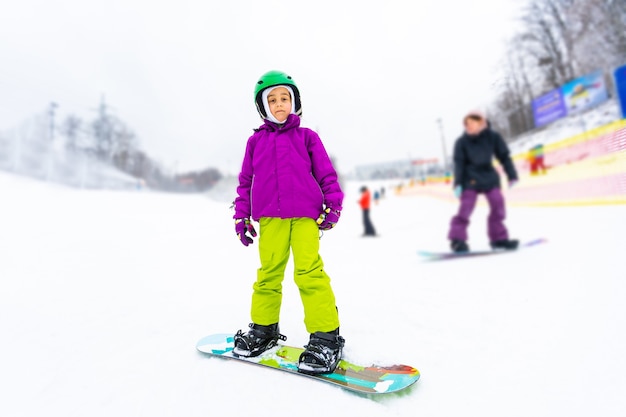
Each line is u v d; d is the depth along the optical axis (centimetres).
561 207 639
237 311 189
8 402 103
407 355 130
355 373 115
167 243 454
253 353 128
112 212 759
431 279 251
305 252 129
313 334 123
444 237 533
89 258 339
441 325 158
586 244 298
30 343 145
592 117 1416
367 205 670
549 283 203
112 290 232
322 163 139
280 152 136
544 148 1087
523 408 94
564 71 1600
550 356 121
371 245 497
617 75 1220
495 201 366
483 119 368
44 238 441
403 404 99
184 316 180
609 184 574
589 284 188
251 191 141
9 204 692
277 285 137
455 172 384
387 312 181
